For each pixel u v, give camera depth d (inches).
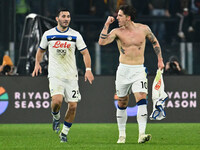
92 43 2180.1
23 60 1610.5
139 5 2237.9
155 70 1686.8
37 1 2219.5
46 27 1625.2
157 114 1029.2
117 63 1736.0
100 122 1406.3
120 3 2161.7
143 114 978.7
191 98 1411.2
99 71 1731.1
